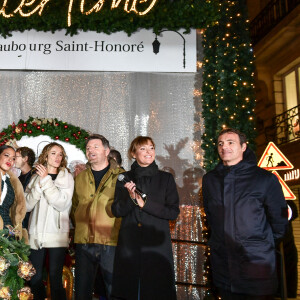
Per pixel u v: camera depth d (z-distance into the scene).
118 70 5.34
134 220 3.43
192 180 5.35
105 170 3.91
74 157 5.44
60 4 5.02
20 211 3.87
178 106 5.53
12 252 2.89
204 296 4.82
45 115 5.60
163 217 3.34
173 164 5.40
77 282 3.65
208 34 5.13
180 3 4.95
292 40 11.16
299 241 9.38
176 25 5.27
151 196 3.45
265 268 2.79
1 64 5.37
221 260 2.93
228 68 4.79
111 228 3.71
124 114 5.58
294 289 6.45
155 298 3.26
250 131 4.70
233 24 4.98
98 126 5.57
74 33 5.33
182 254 5.13
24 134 5.40
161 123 5.52
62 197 3.83
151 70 5.33
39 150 5.41
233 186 2.94
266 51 12.02
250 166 2.99
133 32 5.38
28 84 5.65
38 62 5.38
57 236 3.89
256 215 2.86
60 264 3.91
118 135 5.55
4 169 3.79
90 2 4.99
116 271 3.37
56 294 3.84
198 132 5.44
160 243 3.37
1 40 5.40
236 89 4.75
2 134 5.37
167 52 5.34
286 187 4.55
